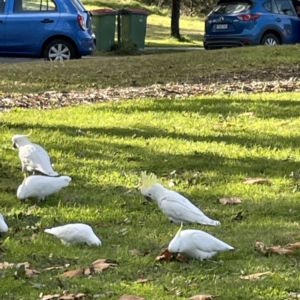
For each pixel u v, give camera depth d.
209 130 10.91
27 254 6.90
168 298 6.15
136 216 7.86
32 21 19.73
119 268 6.65
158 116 11.65
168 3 50.97
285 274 6.54
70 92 13.85
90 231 7.13
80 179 8.85
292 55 18.14
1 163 9.38
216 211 8.02
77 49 20.00
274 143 10.27
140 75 15.76
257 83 14.53
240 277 6.50
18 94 13.65
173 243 6.70
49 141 10.14
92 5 44.62
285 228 7.56
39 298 6.18
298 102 12.40
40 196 8.12
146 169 9.27
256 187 8.70
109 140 10.28
